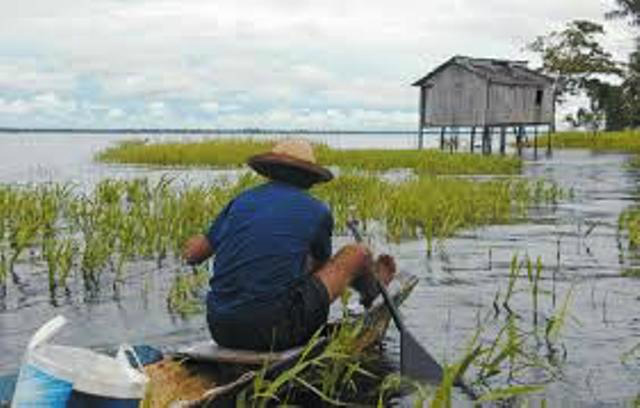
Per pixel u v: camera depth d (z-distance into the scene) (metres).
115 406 3.42
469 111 36.84
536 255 9.40
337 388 4.83
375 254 9.30
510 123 36.75
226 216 5.05
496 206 13.73
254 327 4.68
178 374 4.57
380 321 5.62
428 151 32.88
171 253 9.43
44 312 6.75
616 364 5.26
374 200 13.24
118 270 8.04
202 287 7.66
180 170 27.25
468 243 10.33
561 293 7.36
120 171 27.17
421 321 6.36
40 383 3.37
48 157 49.53
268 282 4.72
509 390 4.07
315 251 5.04
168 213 10.91
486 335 5.96
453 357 5.41
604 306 6.85
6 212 11.77
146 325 6.33
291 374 4.09
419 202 12.72
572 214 13.59
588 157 37.59
